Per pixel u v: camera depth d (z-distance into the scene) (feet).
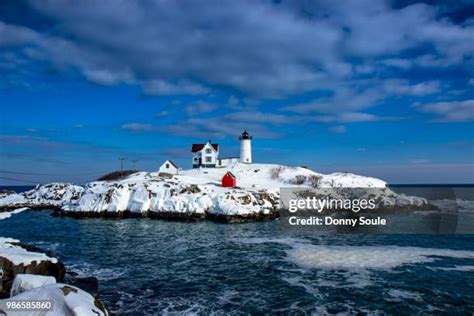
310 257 86.33
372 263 80.02
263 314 51.78
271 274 72.08
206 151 307.37
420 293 60.13
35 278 46.09
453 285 64.13
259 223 157.69
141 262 82.99
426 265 78.13
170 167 265.95
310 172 290.97
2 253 55.98
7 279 51.37
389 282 66.08
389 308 53.88
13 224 155.43
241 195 177.27
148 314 51.70
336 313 52.08
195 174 270.87
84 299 39.96
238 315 51.39
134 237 119.65
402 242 108.88
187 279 69.15
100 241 111.86
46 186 286.66
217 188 199.93
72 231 133.59
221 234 126.11
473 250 95.09
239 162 324.60
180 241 111.55
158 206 175.22
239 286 64.54
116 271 75.05
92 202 182.39
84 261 84.23
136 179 218.59
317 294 59.98
